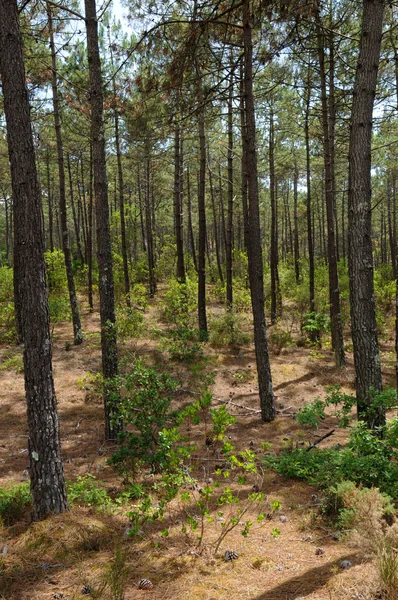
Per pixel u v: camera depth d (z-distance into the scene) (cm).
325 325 1424
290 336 1520
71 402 978
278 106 1672
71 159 2662
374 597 290
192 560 376
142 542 412
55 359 1284
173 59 784
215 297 2211
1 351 1359
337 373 1204
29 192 434
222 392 1068
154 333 1221
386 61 1000
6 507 488
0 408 935
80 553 389
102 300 776
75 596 319
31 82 1270
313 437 800
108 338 771
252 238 884
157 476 596
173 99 845
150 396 570
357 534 385
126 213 3016
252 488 571
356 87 600
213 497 536
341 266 2191
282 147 2172
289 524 462
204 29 757
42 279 445
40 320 443
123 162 2856
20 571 360
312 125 1609
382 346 1545
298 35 789
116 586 320
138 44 787
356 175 603
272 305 1791
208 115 950
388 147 1912
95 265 2734
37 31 938
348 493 455
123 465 573
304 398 1041
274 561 371
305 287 1805
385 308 2078
